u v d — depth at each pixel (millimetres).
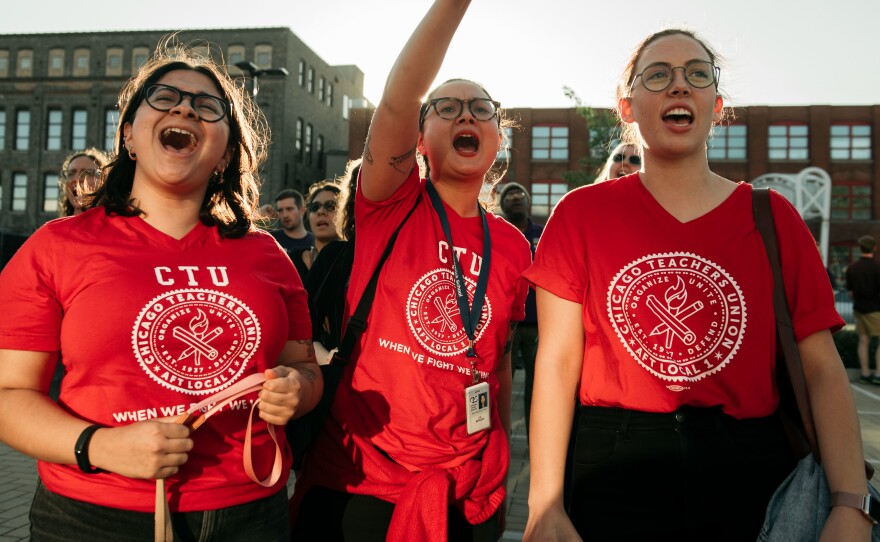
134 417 1528
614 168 3422
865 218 33312
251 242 1822
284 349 1907
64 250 1558
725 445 1586
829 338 1639
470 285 2160
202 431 1600
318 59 36312
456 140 2250
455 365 2066
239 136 1922
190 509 1571
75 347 1521
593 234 1742
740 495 1578
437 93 2273
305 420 2059
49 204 32969
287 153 32281
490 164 2264
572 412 1724
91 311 1520
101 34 33469
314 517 2084
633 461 1614
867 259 9742
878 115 33188
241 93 2086
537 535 1566
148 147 1663
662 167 1760
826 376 1593
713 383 1606
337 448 2070
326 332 2311
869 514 1436
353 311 2119
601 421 1685
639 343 1646
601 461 1653
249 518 1664
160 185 1687
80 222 1629
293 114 32969
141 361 1540
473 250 2209
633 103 1808
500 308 2193
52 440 1438
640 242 1694
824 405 1561
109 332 1520
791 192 29781
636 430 1626
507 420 2461
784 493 1547
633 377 1640
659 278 1659
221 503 1606
